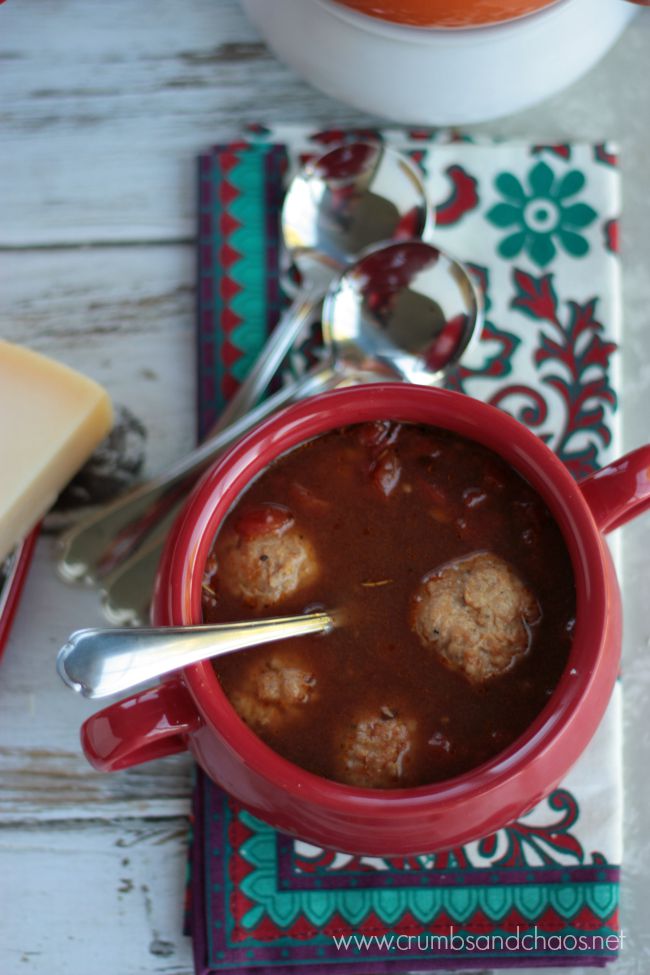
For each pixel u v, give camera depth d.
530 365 0.66
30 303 0.68
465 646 0.55
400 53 0.62
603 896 0.62
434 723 0.55
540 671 0.56
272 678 0.55
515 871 0.62
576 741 0.55
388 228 0.66
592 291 0.66
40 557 0.65
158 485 0.64
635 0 0.59
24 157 0.69
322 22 0.62
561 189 0.67
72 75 0.69
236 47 0.69
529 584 0.56
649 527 0.65
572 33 0.62
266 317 0.67
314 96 0.69
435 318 0.64
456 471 0.57
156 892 0.63
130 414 0.67
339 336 0.65
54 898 0.63
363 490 0.57
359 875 0.62
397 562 0.57
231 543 0.57
